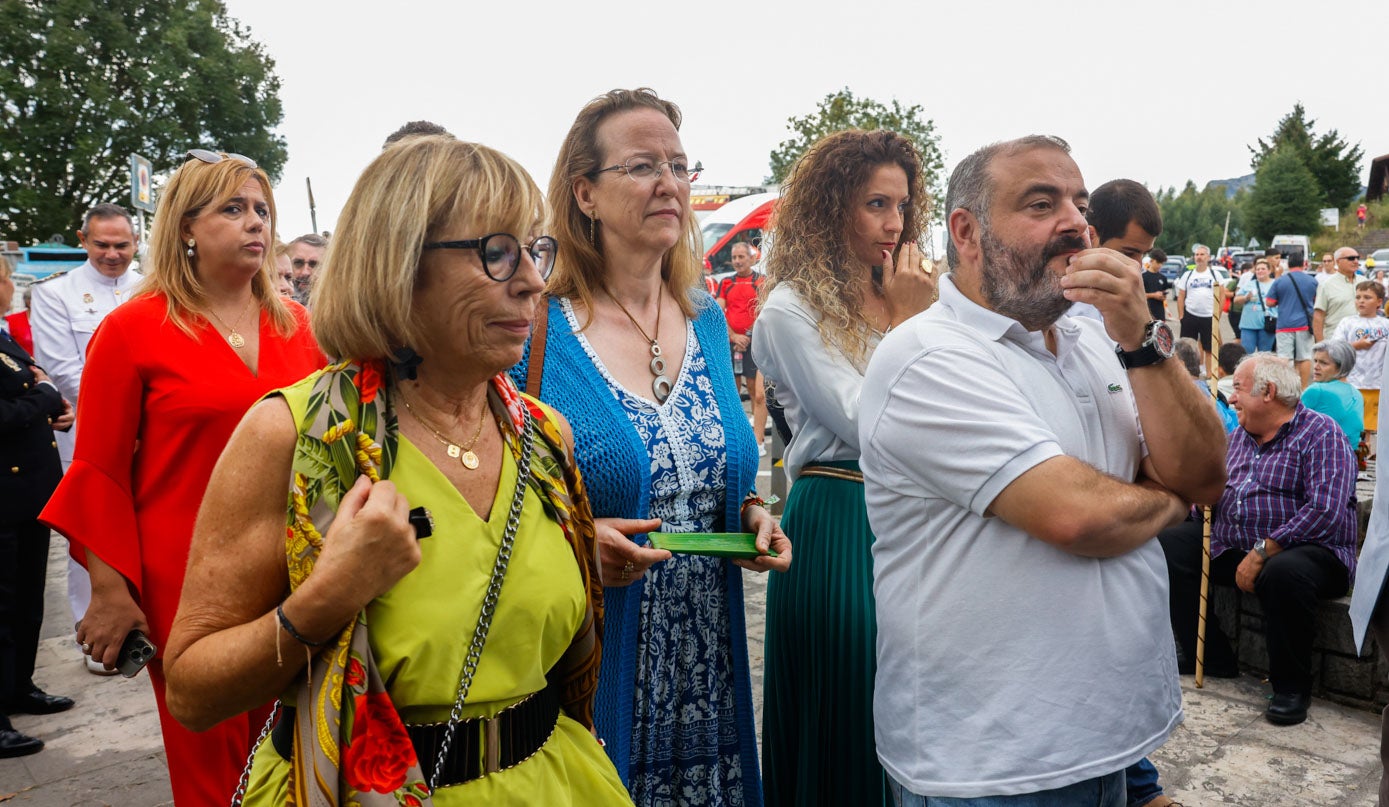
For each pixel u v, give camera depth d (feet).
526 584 4.33
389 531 3.70
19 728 12.26
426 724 4.10
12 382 11.78
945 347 5.61
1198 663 13.07
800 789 7.89
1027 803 5.36
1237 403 13.17
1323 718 12.08
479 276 4.10
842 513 7.82
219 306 8.39
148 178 28.07
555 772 4.56
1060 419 5.66
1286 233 200.75
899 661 5.82
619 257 7.13
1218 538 13.23
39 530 12.48
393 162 4.15
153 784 10.89
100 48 102.68
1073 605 5.35
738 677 7.21
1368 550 7.25
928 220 8.94
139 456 8.04
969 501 5.38
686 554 6.77
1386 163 148.36
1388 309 38.29
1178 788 10.41
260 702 3.92
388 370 4.27
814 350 7.85
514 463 4.52
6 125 97.09
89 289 16.08
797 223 8.41
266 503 3.97
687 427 7.03
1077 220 5.59
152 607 7.96
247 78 109.19
